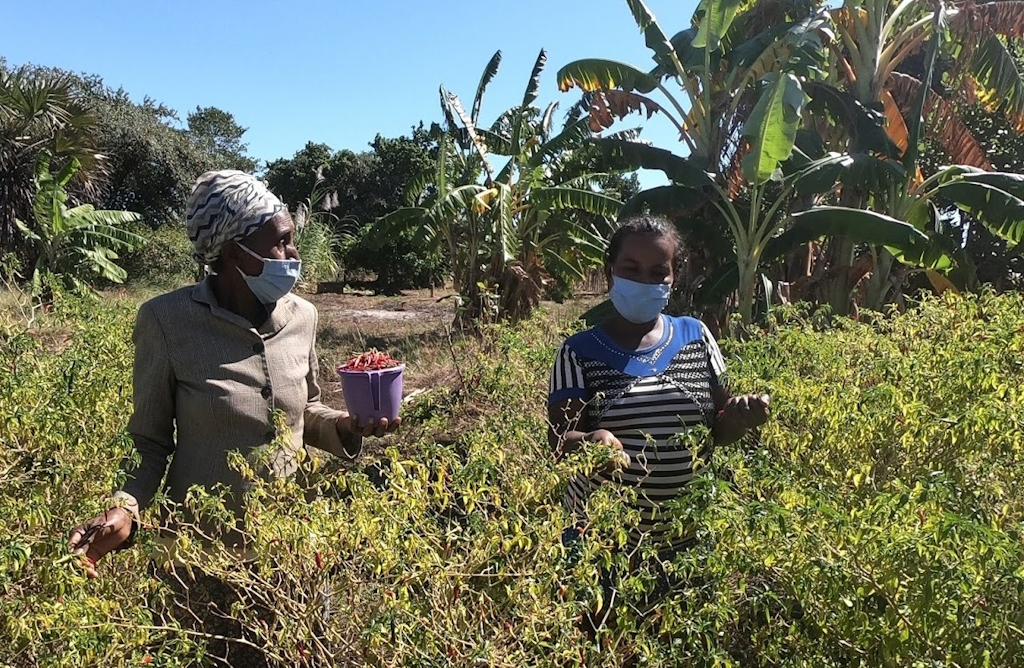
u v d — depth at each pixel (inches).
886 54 304.7
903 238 244.8
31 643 59.9
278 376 78.6
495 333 234.2
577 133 404.8
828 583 58.3
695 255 319.3
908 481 84.7
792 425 101.8
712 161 316.8
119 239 559.5
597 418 83.9
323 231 858.8
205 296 75.8
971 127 370.6
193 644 64.7
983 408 78.7
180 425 76.2
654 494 82.7
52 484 84.0
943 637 56.7
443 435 164.7
